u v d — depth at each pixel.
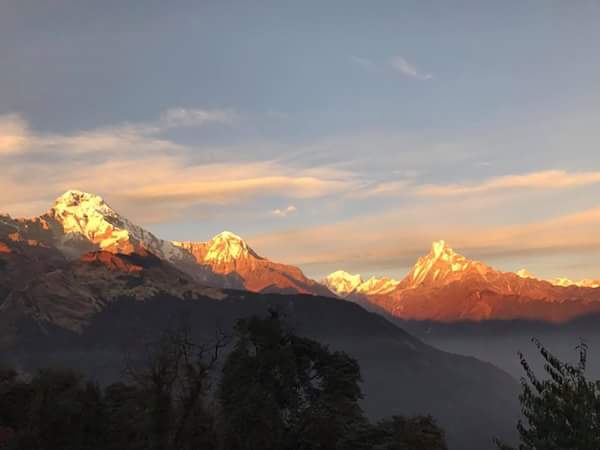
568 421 29.47
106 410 77.94
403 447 69.50
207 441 72.19
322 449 68.50
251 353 75.25
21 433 71.12
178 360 71.25
